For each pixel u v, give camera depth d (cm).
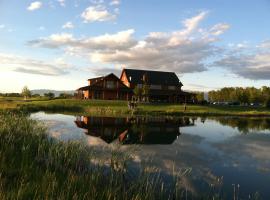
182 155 2011
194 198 1167
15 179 1073
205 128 3775
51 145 1711
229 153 2162
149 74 9581
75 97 9281
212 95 14975
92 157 1702
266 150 2331
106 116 4972
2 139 1747
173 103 8262
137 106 6575
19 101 7375
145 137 2834
